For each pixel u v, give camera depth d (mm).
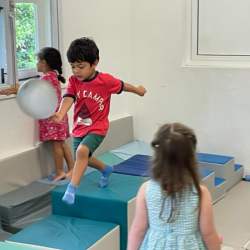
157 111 5113
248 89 4605
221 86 4727
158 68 5027
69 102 2932
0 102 3529
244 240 3330
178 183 1761
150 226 1855
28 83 2500
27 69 4020
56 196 3086
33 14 4012
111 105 4973
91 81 2934
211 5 4730
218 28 4734
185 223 1793
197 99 4871
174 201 1784
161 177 1782
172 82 4973
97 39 4656
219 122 4801
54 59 3738
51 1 4094
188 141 1776
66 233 2738
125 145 5066
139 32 5070
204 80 4801
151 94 5117
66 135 3910
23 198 3381
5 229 3258
